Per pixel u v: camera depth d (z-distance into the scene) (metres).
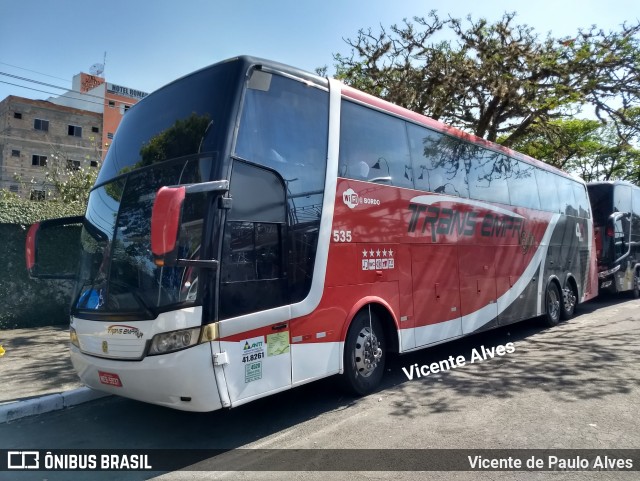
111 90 45.84
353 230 6.02
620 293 17.34
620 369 7.24
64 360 7.79
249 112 5.01
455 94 13.64
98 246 5.22
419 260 7.14
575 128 24.06
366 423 5.29
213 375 4.37
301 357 5.22
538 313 10.74
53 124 42.12
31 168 40.72
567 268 12.32
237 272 4.66
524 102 12.57
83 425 5.52
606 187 15.43
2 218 10.15
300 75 5.69
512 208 9.86
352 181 6.08
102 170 5.86
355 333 6.07
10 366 7.45
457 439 4.78
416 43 13.22
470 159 8.73
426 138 7.67
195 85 5.28
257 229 4.89
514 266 9.77
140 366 4.43
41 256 10.60
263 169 5.02
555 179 12.15
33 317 10.53
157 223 3.86
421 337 7.07
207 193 4.54
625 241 15.90
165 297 4.42
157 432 5.27
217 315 4.43
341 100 6.14
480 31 12.55
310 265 5.41
